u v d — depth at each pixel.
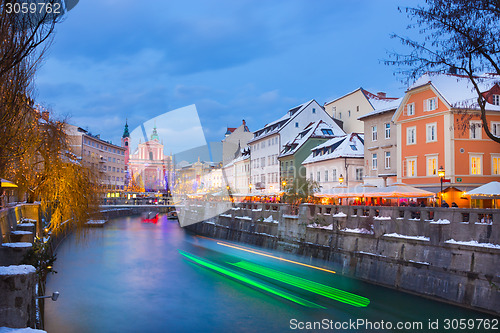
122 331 18.19
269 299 23.23
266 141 71.44
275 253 35.94
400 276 22.19
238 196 51.28
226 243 46.16
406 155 37.41
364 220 25.95
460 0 16.81
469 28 16.70
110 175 104.00
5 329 8.95
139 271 31.12
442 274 19.89
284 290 24.73
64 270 31.05
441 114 33.94
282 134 65.81
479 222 19.09
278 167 65.88
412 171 36.81
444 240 20.19
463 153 33.31
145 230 63.44
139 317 20.12
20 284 9.98
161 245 45.78
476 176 33.47
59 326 18.77
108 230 63.31
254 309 21.38
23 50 9.60
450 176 33.03
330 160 50.47
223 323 19.25
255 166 76.31
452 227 19.92
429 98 35.31
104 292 24.77
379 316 18.94
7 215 20.95
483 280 17.98
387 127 42.03
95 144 93.50
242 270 31.27
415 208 22.09
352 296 21.81
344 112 64.56
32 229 22.81
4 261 15.92
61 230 42.09
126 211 103.56
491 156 33.88
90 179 39.19
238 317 20.12
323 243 29.42
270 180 69.12
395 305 20.05
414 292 21.14
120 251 40.94
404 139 37.75
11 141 12.90
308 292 23.50
